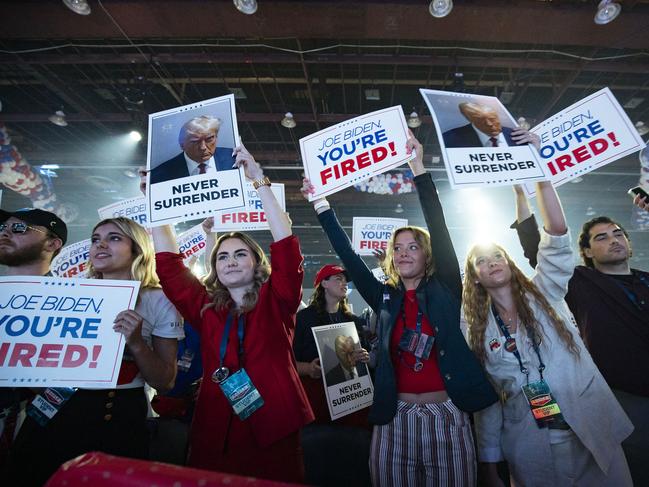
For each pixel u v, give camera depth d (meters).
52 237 1.69
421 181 1.84
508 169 1.66
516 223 2.02
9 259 1.60
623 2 4.25
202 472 0.41
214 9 4.30
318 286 2.97
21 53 5.89
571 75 6.14
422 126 8.25
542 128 2.12
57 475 0.42
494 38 4.68
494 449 1.60
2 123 7.80
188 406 2.19
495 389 1.64
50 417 1.30
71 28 4.61
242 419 1.29
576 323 2.10
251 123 8.24
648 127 7.77
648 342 1.82
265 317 1.46
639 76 6.53
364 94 7.27
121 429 1.32
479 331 1.70
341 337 2.42
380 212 13.81
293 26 4.52
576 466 1.42
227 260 1.55
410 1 4.22
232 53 5.93
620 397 1.86
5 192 12.23
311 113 7.65
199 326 1.57
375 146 1.98
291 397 1.37
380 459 1.51
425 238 1.81
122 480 0.40
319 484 2.29
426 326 1.63
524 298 1.64
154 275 1.70
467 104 1.78
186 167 1.65
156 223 1.58
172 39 5.67
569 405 1.44
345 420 2.61
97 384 1.28
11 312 1.34
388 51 5.95
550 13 4.29
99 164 9.58
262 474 1.27
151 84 6.46
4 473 1.25
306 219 14.10
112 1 4.22
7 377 1.27
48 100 7.62
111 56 5.90
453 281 1.72
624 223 14.31
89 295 1.39
